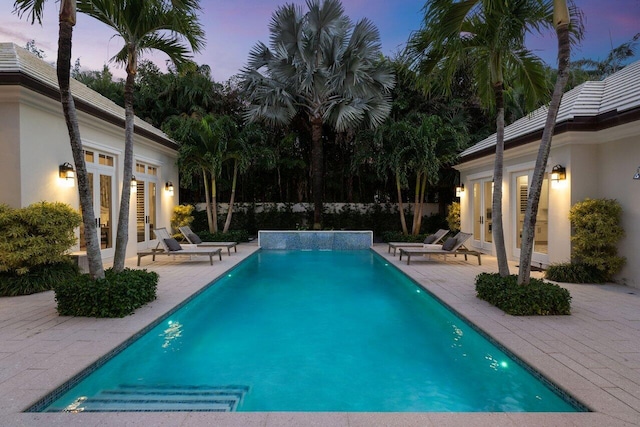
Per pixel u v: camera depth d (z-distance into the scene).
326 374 3.69
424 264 9.84
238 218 17.09
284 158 16.77
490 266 9.48
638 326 4.52
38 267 6.51
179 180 15.90
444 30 5.44
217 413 2.63
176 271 8.61
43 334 4.20
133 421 2.52
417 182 14.27
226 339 4.73
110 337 4.11
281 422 2.52
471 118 17.06
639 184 6.55
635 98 6.58
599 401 2.77
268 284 8.14
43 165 7.36
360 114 14.27
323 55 14.29
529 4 5.16
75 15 4.74
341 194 18.28
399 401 3.15
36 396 2.82
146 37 6.29
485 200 12.09
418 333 4.95
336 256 12.48
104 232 9.72
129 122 5.83
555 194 8.16
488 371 3.76
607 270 7.06
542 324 4.59
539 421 2.53
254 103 15.42
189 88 16.92
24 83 6.48
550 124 4.94
